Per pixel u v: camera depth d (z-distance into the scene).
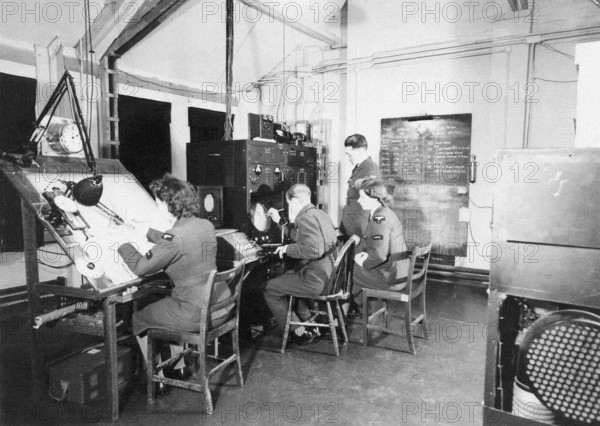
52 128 2.47
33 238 2.21
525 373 1.51
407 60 5.26
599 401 1.40
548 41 4.48
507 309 1.52
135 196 2.69
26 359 2.89
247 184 3.26
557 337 1.44
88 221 2.25
